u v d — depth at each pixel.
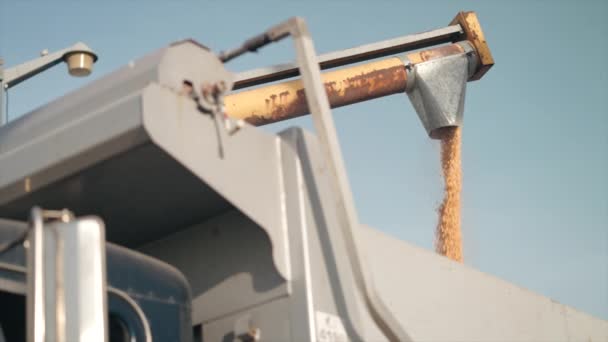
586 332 5.22
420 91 8.16
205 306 3.98
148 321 3.49
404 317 4.12
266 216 3.73
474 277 4.66
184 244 4.17
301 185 3.83
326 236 3.84
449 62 8.24
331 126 3.68
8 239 3.31
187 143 3.48
